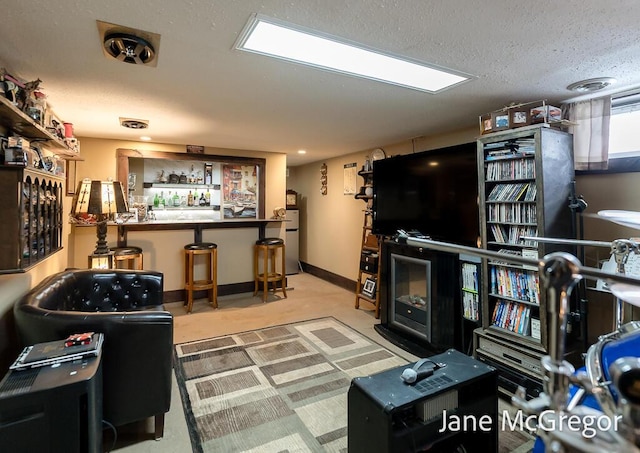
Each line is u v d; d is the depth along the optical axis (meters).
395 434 1.35
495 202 2.52
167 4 1.35
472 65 1.93
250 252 5.05
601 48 1.71
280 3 1.35
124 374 1.78
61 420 1.31
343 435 1.91
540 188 2.19
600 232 2.45
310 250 6.47
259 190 5.16
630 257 2.12
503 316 2.50
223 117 3.07
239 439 1.87
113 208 3.23
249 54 1.80
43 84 2.23
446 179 3.08
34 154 2.23
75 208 3.09
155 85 2.26
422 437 1.41
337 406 2.19
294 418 2.06
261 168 5.14
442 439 1.46
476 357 2.57
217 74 2.07
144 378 1.82
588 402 1.09
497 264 2.52
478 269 2.76
